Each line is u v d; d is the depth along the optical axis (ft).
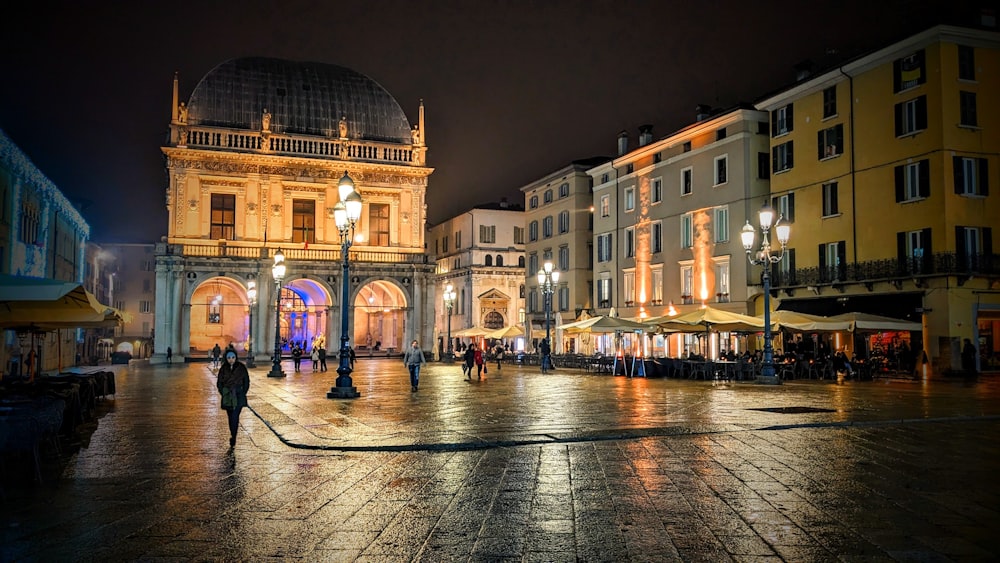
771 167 153.17
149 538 26.25
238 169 206.69
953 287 116.67
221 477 37.27
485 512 29.86
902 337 125.39
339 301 205.98
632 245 193.06
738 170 156.04
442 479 36.60
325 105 221.25
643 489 33.83
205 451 45.50
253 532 27.02
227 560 23.80
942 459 41.24
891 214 126.62
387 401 77.51
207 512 30.01
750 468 38.75
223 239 204.64
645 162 187.62
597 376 129.29
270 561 23.71
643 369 124.36
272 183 209.36
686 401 75.77
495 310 274.16
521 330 180.45
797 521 28.12
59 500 32.12
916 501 31.22
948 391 87.92
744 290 153.58
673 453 43.62
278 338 124.26
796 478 36.09
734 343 155.94
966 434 50.98
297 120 217.36
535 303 242.58
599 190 208.44
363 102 225.97
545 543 25.52
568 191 223.51
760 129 157.28
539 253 240.94
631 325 127.65
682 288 172.45
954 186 118.11
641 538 26.03
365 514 29.66
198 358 197.88
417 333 213.25
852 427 54.90
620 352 181.06
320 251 209.26
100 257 270.67
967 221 118.52
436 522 28.35
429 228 328.49
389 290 226.38
